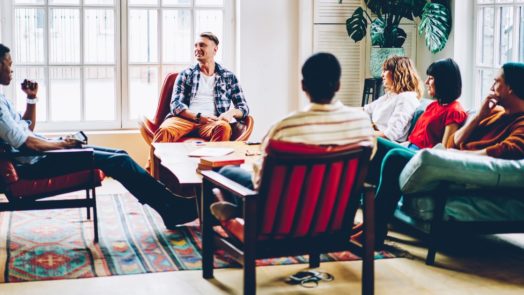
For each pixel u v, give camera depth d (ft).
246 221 9.84
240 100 19.42
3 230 14.48
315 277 11.78
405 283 11.60
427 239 12.62
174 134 18.12
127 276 11.80
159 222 15.30
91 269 12.08
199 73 19.36
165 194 14.53
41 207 13.47
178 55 21.38
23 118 15.43
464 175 12.04
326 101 9.88
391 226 15.12
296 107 21.48
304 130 9.71
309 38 21.03
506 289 11.35
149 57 21.22
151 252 13.10
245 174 10.81
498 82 12.98
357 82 21.38
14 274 11.78
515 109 12.98
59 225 14.94
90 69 20.85
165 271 12.07
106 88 21.06
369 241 10.61
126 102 21.15
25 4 20.24
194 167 13.80
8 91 20.35
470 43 19.35
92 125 20.94
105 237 14.07
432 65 14.79
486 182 12.17
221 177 11.01
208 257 11.70
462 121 14.49
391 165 12.56
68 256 12.78
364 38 21.27
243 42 20.94
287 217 10.02
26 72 20.44
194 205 14.69
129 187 14.39
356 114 10.13
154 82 21.34
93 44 20.81
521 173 12.22
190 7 21.22
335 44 21.15
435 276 11.96
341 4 21.04
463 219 12.50
